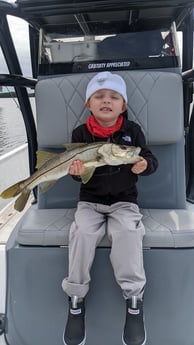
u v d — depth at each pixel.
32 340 1.40
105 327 1.37
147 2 1.56
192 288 1.35
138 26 1.86
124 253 1.28
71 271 1.30
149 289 1.36
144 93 1.69
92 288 1.37
